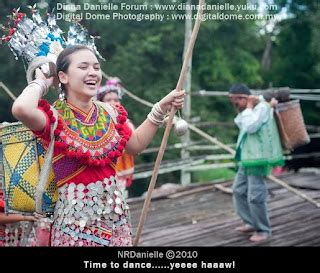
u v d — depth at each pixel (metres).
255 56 13.42
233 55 11.41
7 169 2.52
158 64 10.08
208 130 10.96
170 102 2.51
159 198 6.82
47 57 2.50
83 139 2.39
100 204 2.40
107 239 2.41
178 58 10.15
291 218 5.68
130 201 6.69
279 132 4.96
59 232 2.41
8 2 8.97
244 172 4.95
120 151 2.45
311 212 5.88
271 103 4.84
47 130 2.35
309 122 12.94
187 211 6.16
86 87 2.39
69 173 2.39
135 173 7.37
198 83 11.05
